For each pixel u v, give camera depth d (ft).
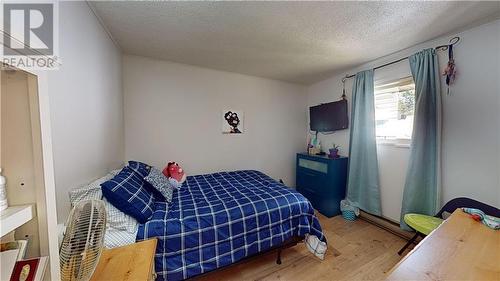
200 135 9.68
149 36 6.48
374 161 8.43
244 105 10.72
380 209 8.37
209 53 7.91
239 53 7.84
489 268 2.53
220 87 10.02
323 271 5.73
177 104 9.11
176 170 7.98
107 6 4.87
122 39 6.70
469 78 5.90
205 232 4.83
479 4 4.75
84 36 4.55
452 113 6.27
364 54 7.85
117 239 4.08
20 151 1.72
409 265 2.57
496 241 3.13
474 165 5.85
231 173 9.72
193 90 9.40
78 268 2.38
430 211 6.67
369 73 8.58
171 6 4.90
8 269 1.59
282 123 11.98
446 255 2.79
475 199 5.82
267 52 7.71
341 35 6.34
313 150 11.24
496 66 5.42
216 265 4.81
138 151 8.48
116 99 7.02
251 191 6.93
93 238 2.54
